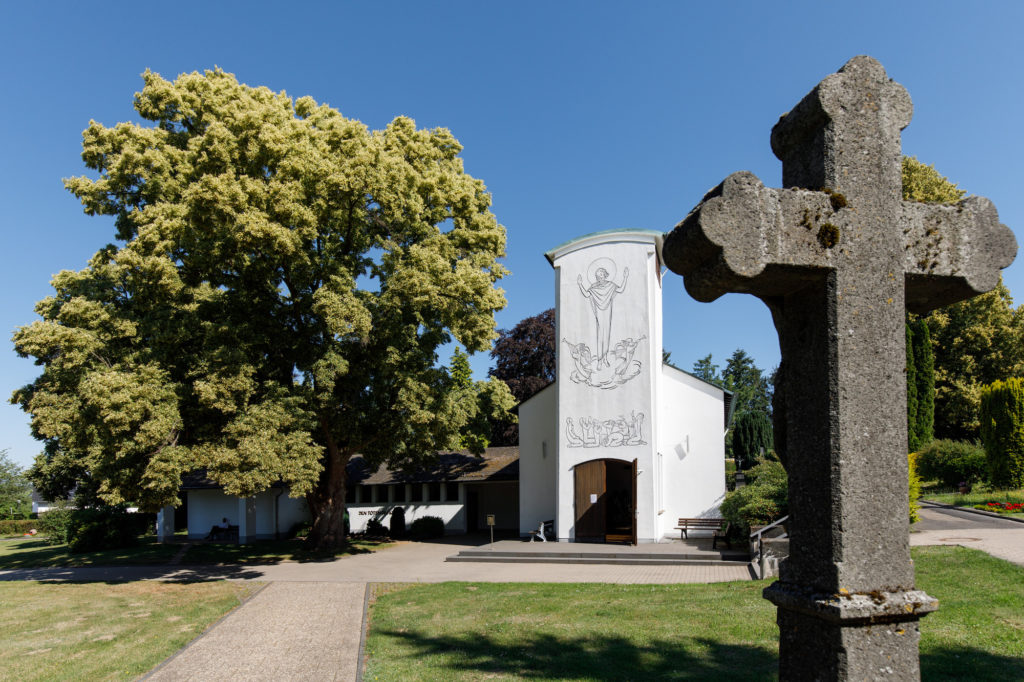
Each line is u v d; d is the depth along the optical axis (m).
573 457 25.80
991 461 26.27
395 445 25.31
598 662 8.55
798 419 3.56
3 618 15.34
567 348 26.47
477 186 29.59
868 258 3.49
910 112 3.73
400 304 22.66
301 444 20.58
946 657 7.00
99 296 21.67
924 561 11.90
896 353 3.46
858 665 3.14
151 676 10.08
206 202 18.97
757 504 19.41
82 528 31.66
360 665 9.86
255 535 33.41
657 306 27.48
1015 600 8.89
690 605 11.74
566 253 27.05
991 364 37.91
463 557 23.14
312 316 23.89
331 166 20.53
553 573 19.28
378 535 34.41
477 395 29.34
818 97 3.57
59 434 19.69
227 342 21.05
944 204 3.72
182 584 20.09
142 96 24.16
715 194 3.49
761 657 8.08
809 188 3.67
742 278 3.35
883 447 3.35
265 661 10.62
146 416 18.89
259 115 20.80
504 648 9.84
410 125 26.31
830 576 3.25
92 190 22.05
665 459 27.14
